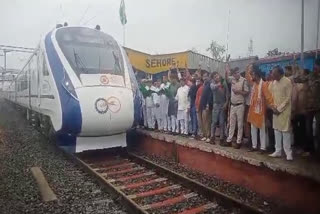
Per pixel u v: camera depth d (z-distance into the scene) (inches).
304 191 221.9
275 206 231.0
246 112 316.2
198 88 369.1
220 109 331.6
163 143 401.1
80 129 350.6
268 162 245.9
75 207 235.3
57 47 387.2
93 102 347.3
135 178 308.7
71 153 384.2
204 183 291.6
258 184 259.9
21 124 714.2
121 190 272.4
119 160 384.8
